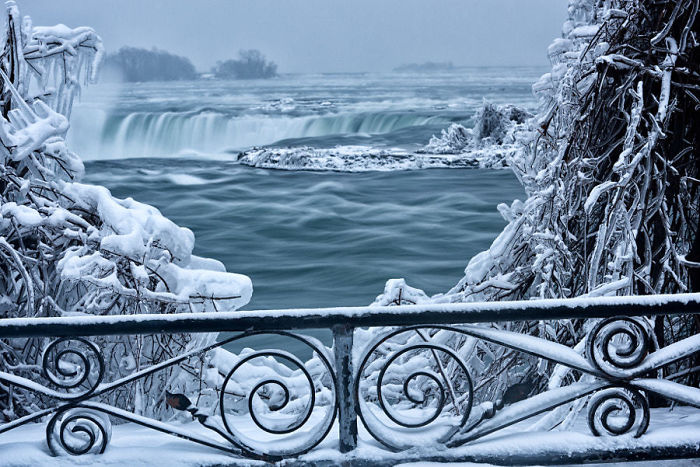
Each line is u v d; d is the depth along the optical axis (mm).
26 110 5828
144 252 5445
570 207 5418
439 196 28047
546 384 5973
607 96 5273
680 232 5289
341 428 3125
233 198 29688
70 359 5602
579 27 5777
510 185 29734
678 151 4984
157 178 35656
